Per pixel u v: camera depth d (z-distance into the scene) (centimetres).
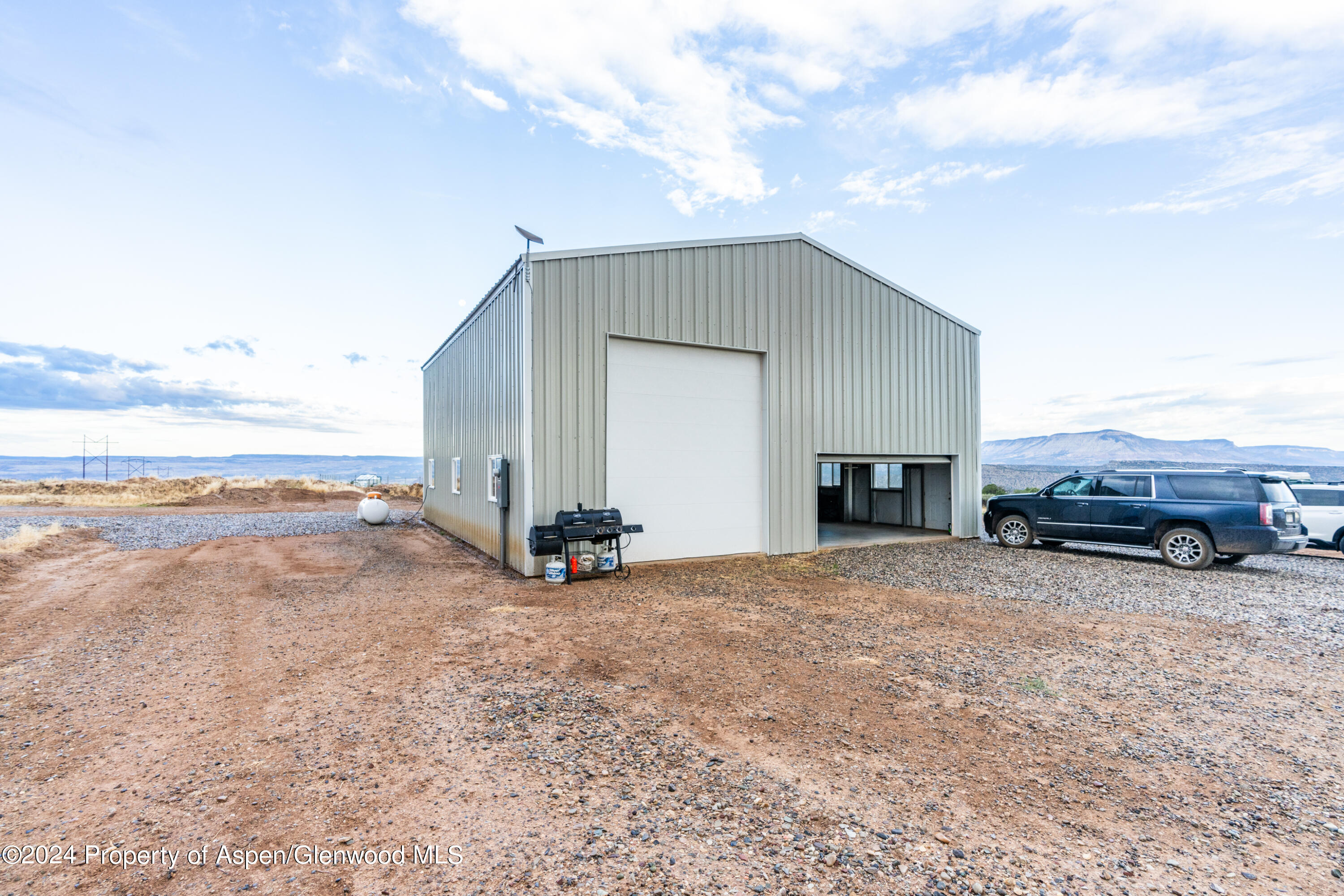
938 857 236
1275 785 294
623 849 240
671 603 670
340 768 306
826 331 1071
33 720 364
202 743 334
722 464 967
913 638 535
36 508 2081
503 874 224
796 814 267
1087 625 576
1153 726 360
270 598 699
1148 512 908
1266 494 821
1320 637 538
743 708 385
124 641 529
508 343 882
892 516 1429
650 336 891
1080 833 254
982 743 338
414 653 493
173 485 2644
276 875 223
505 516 893
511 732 347
